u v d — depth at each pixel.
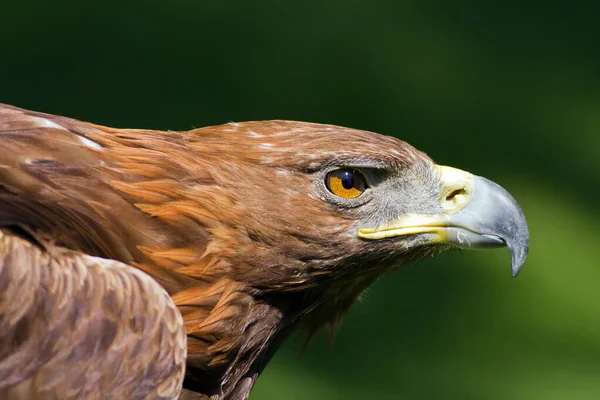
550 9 17.39
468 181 6.92
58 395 5.37
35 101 13.38
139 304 5.62
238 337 6.32
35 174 5.84
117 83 13.88
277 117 14.01
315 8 15.90
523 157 14.81
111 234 5.93
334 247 6.50
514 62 16.25
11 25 14.46
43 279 5.44
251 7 15.62
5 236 5.49
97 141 6.10
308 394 11.22
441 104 15.12
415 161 6.75
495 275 13.37
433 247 6.85
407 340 12.23
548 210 14.26
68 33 14.47
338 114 14.41
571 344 12.59
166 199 6.07
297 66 14.85
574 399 11.83
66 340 5.41
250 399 11.01
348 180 6.52
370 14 16.23
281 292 6.46
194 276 6.11
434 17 16.66
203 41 14.80
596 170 14.98
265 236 6.29
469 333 12.47
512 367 12.16
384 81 15.05
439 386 11.71
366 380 11.60
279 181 6.36
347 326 12.20
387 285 12.97
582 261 13.76
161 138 6.29
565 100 15.71
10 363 5.31
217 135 6.43
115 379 5.49
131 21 14.87
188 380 6.32
